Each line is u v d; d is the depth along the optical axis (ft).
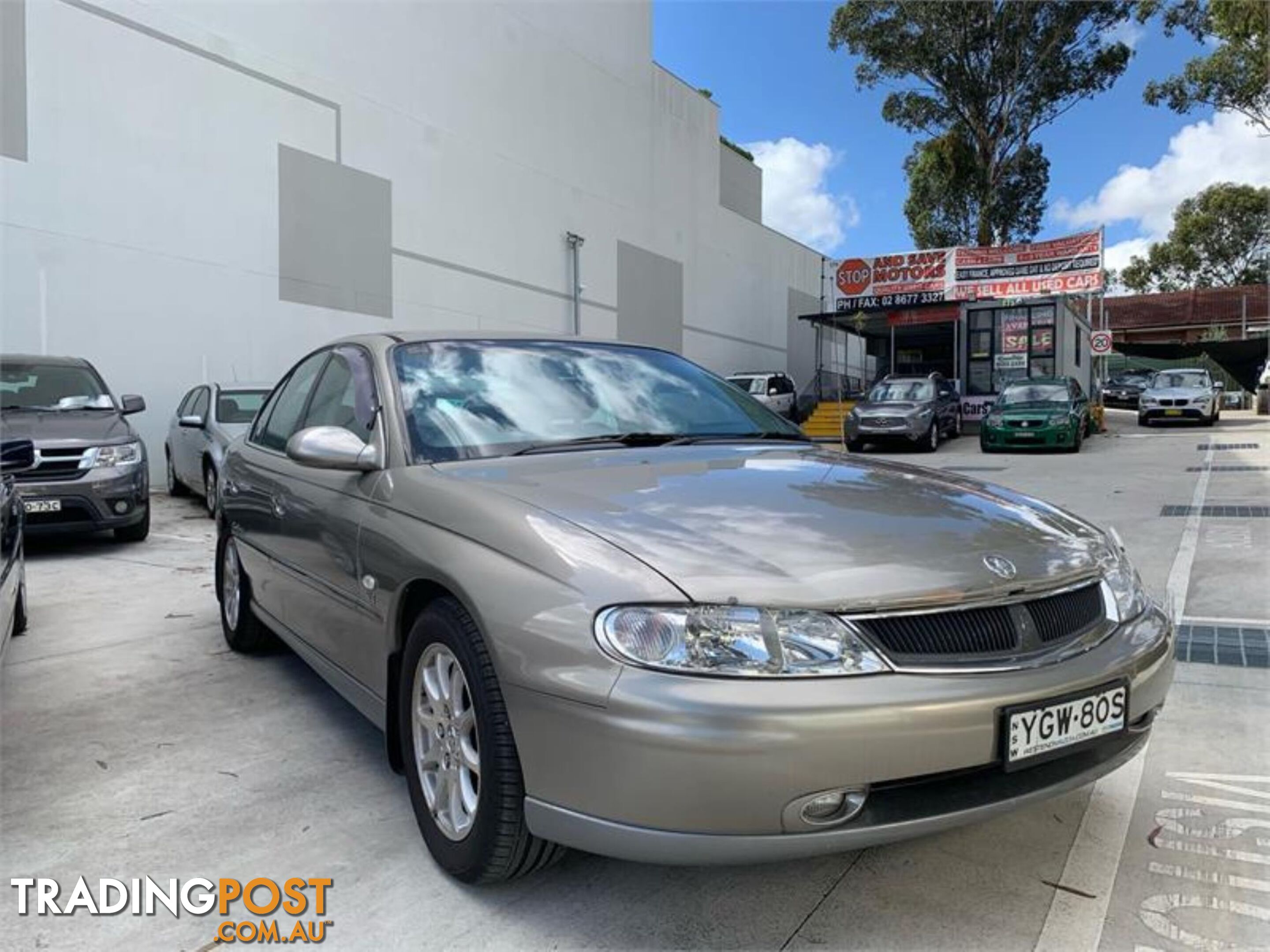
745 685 5.89
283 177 46.03
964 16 91.76
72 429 23.99
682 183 85.66
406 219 53.67
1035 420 51.37
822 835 5.98
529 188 64.69
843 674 6.03
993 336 71.41
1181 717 11.53
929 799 6.34
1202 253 152.97
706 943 6.82
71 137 37.24
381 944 6.84
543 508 7.41
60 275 37.01
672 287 84.28
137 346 39.73
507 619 6.66
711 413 11.50
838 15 95.76
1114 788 9.52
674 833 5.91
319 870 7.93
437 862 7.84
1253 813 8.93
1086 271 66.85
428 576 7.67
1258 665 13.53
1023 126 98.02
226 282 43.39
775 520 7.32
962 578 6.72
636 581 6.33
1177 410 70.18
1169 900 7.43
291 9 46.34
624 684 5.98
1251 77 78.23
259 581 12.94
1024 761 6.46
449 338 11.09
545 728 6.34
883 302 74.23
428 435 9.36
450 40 56.90
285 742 10.88
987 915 7.21
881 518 7.60
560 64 67.82
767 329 104.63
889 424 55.21
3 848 8.32
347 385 11.10
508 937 6.91
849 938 6.89
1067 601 7.34
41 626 16.57
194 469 33.24
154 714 11.87
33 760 10.34
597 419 10.45
